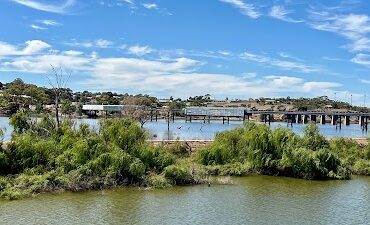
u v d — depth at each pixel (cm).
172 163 5719
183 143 7512
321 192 5212
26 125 5972
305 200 4769
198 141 7825
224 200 4653
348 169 6556
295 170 6222
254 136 6538
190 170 5609
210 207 4344
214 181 5634
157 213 4072
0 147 5181
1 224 3603
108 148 5378
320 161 6266
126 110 19012
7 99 19725
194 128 18912
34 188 4669
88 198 4547
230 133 6881
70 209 4116
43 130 6003
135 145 5681
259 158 6397
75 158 5159
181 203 4462
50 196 4572
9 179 4784
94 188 4941
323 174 6175
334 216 4147
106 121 6003
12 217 3809
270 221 3931
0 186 4550
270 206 4466
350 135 16488
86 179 4950
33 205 4209
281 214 4172
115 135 5712
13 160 5088
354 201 4766
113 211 4097
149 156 5631
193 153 7169
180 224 3756
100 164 5134
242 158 6581
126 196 4688
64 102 19250
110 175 5069
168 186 5184
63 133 5897
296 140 6594
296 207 4450
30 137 5359
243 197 4822
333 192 5228
